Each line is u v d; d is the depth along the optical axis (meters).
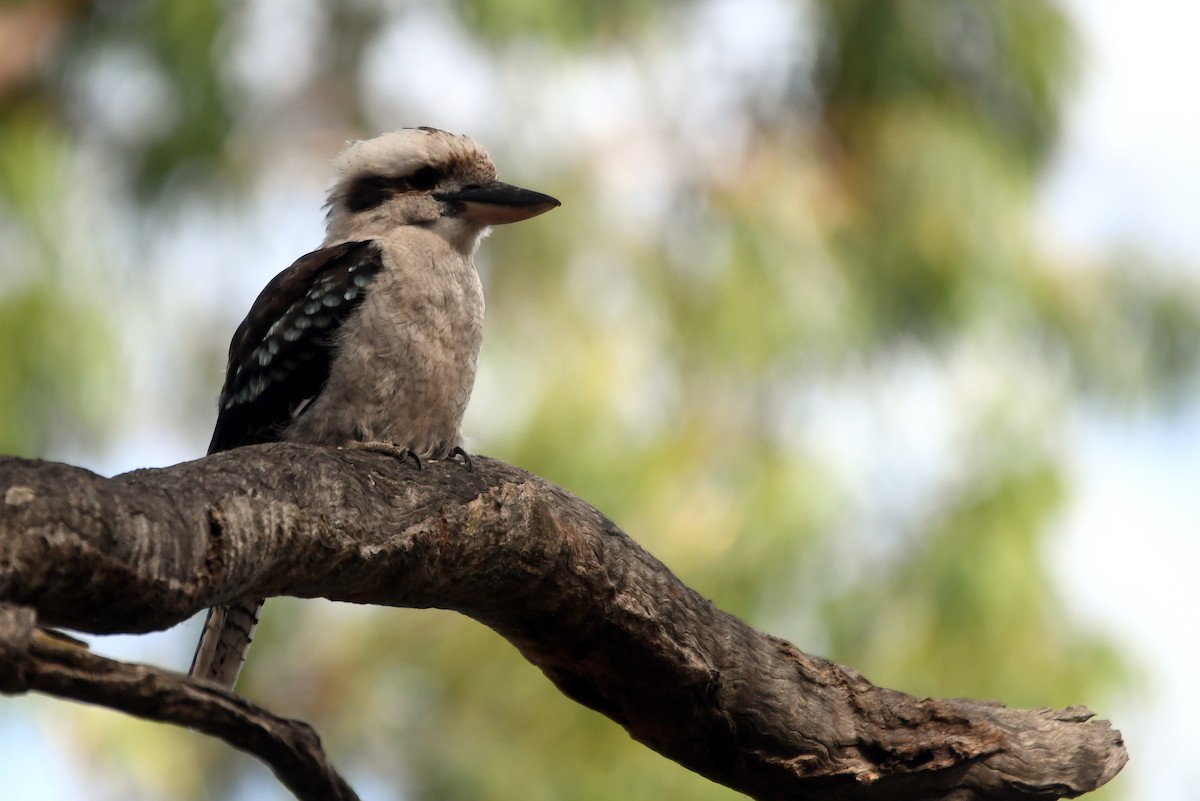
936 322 11.37
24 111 11.77
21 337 10.90
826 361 11.15
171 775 12.09
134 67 11.67
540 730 10.98
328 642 12.09
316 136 12.02
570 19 11.46
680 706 6.36
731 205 11.31
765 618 10.70
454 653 11.43
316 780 4.52
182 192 11.57
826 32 11.80
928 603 10.61
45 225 11.11
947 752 6.38
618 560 6.16
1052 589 10.72
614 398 11.00
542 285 11.17
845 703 6.49
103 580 4.47
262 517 5.06
